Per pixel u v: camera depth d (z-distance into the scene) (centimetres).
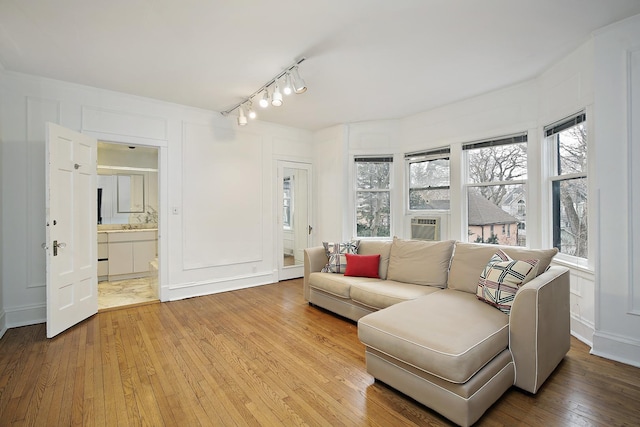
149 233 544
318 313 351
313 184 542
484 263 268
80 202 320
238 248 459
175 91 358
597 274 243
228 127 447
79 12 211
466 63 292
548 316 200
